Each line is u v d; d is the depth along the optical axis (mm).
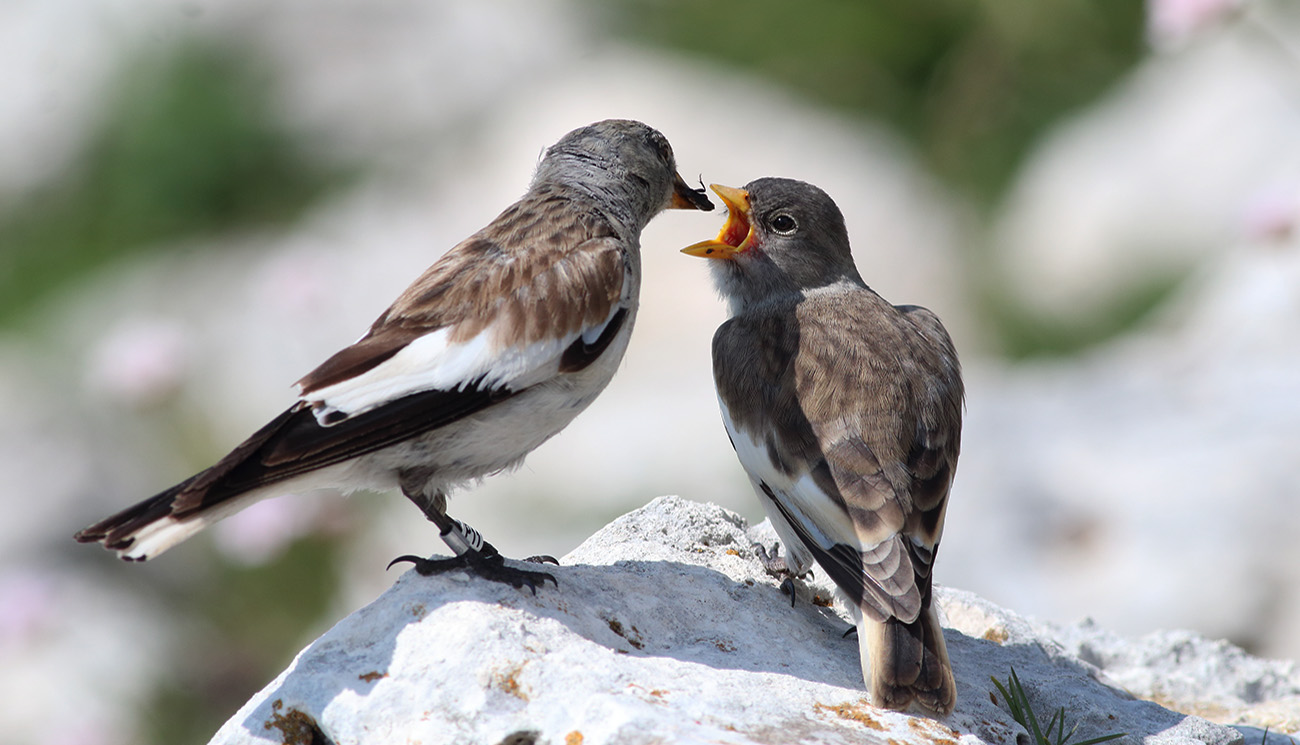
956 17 22016
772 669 6215
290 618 13945
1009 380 17375
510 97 23734
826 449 6477
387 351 6195
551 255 6578
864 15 22359
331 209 22359
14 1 25625
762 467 6707
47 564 14984
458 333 6250
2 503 15875
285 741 5777
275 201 23031
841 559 6254
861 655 6031
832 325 7043
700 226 18703
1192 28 14117
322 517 12906
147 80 24125
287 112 23781
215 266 21688
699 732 5344
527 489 15609
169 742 13523
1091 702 6801
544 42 24516
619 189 7422
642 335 18031
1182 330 17078
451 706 5605
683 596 6703
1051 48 21469
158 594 14430
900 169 20766
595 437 16156
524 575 6250
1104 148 20109
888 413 6539
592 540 7492
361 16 24891
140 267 22109
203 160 23266
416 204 21469
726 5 23266
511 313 6312
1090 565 12797
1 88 24391
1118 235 19031
